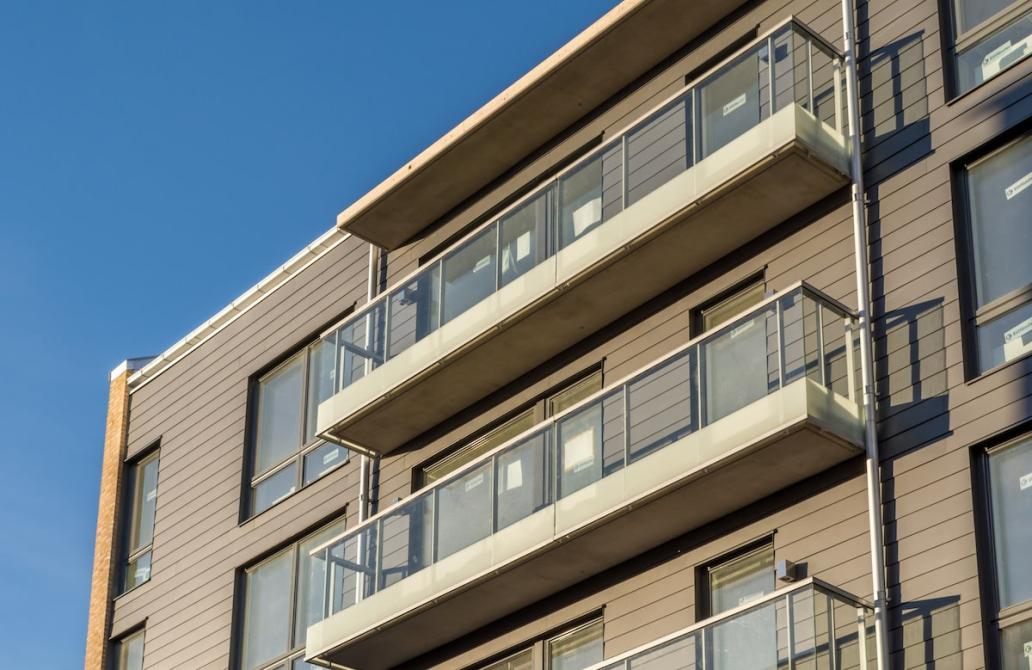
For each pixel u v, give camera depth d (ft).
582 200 94.02
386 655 96.43
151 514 120.88
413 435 103.71
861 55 85.61
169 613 114.21
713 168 85.97
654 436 83.71
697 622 81.46
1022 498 71.51
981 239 77.46
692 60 96.58
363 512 103.65
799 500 79.71
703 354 82.58
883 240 80.64
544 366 97.30
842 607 71.82
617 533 84.89
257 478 113.09
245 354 117.70
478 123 102.42
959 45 81.97
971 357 75.41
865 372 77.82
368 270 111.45
